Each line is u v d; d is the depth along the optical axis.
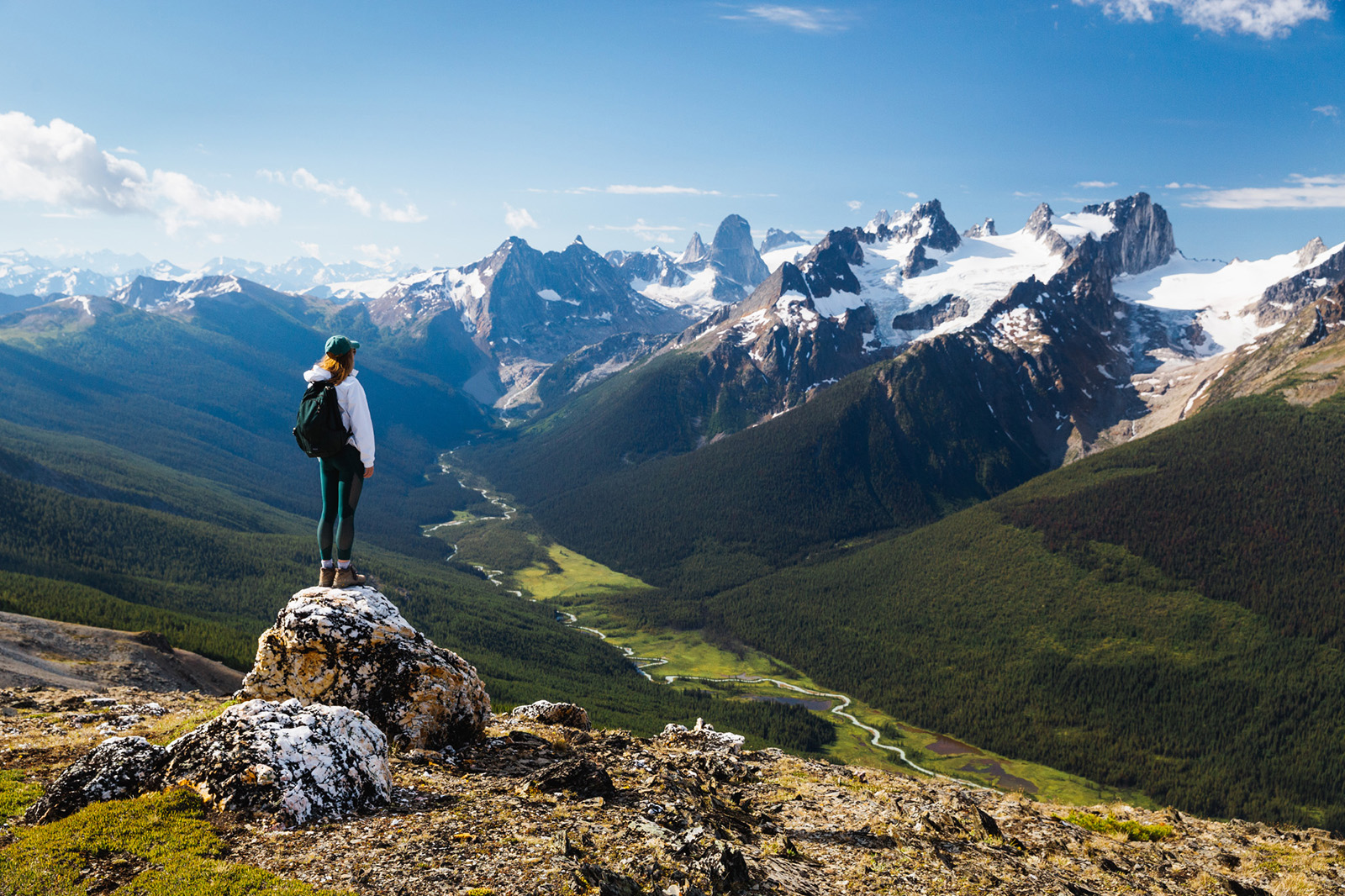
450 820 17.48
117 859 14.02
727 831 20.55
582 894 14.34
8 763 20.62
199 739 17.86
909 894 18.38
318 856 15.10
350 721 19.53
